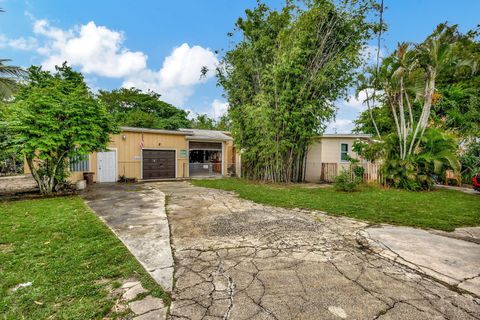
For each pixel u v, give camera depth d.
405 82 8.59
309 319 1.72
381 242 3.26
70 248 2.98
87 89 8.26
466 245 3.14
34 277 2.27
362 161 11.20
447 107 11.63
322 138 12.81
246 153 12.31
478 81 11.50
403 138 8.71
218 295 2.02
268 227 3.96
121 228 3.90
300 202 6.11
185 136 13.84
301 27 9.87
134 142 12.23
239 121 12.24
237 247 3.10
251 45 11.27
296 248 3.06
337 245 3.17
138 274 2.36
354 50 9.78
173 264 2.60
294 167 12.06
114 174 11.70
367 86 9.35
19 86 9.45
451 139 8.30
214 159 16.88
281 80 10.04
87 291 2.05
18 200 6.39
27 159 6.97
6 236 3.38
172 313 1.78
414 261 2.68
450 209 5.25
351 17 9.82
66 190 8.16
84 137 7.02
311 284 2.20
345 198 6.68
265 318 1.73
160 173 13.05
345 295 2.02
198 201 6.34
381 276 2.35
